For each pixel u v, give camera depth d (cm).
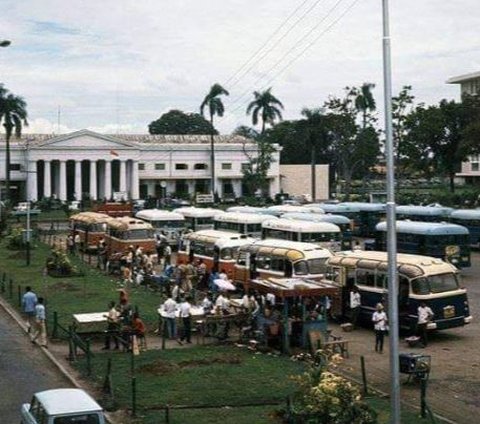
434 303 2959
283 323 2730
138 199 11588
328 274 3459
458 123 9825
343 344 2712
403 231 4947
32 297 3300
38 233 7231
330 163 14588
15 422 1992
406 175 11662
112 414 2016
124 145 11931
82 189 12106
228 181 12850
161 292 4034
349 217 6956
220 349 2814
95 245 5947
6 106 9944
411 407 2089
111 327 2861
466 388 2311
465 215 6028
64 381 2420
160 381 2323
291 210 6444
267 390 2208
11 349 2916
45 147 11462
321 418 1716
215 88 11306
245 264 4003
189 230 6116
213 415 1981
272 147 12050
